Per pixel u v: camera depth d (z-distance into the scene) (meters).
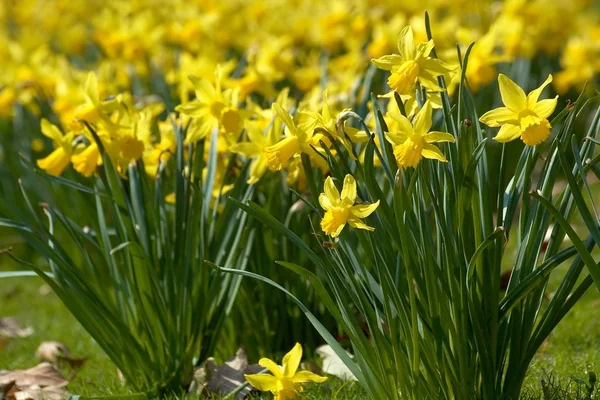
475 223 3.68
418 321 3.82
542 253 7.91
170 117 5.37
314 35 10.45
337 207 3.62
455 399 3.74
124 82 9.43
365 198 3.96
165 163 5.55
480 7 9.82
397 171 3.67
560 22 10.12
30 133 9.70
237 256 5.26
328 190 3.65
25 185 9.61
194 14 10.33
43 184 8.90
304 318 5.71
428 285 3.59
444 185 3.78
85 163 5.04
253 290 5.63
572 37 10.26
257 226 5.56
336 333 5.76
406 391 3.88
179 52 10.23
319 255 5.62
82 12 13.54
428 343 3.72
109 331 4.94
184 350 5.06
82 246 5.12
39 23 13.12
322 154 4.14
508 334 3.84
